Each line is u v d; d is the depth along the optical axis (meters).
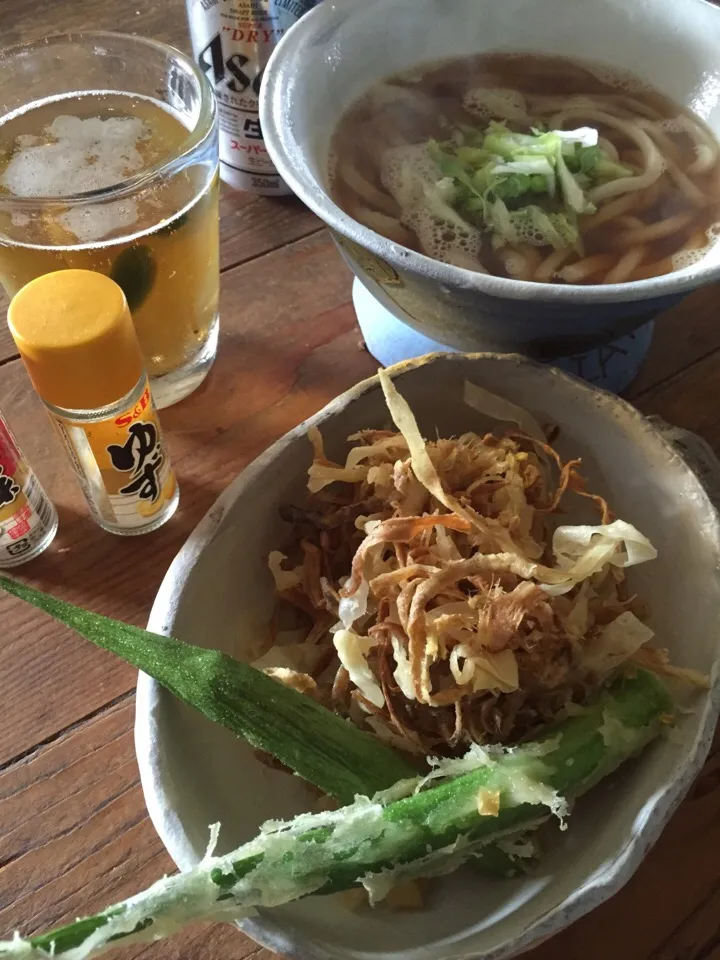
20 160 0.32
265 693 0.24
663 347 0.38
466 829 0.23
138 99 0.35
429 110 0.37
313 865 0.22
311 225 0.42
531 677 0.26
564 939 0.25
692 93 0.36
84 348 0.25
